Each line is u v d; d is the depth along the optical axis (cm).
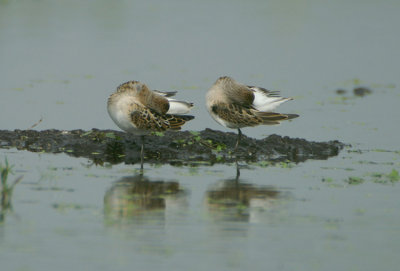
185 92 2314
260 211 1223
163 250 1039
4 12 3681
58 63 2680
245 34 3338
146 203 1259
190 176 1459
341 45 3162
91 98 2220
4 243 1052
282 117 1655
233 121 1622
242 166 1559
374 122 2009
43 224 1134
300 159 1636
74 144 1673
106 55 2836
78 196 1290
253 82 2478
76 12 3784
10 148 1652
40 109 2070
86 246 1048
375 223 1165
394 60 2884
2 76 2467
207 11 3944
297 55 2947
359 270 980
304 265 997
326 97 2320
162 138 1706
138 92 1561
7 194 1243
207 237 1094
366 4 4347
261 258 1017
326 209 1236
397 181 1432
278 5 4231
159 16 3744
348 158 1641
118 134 1731
